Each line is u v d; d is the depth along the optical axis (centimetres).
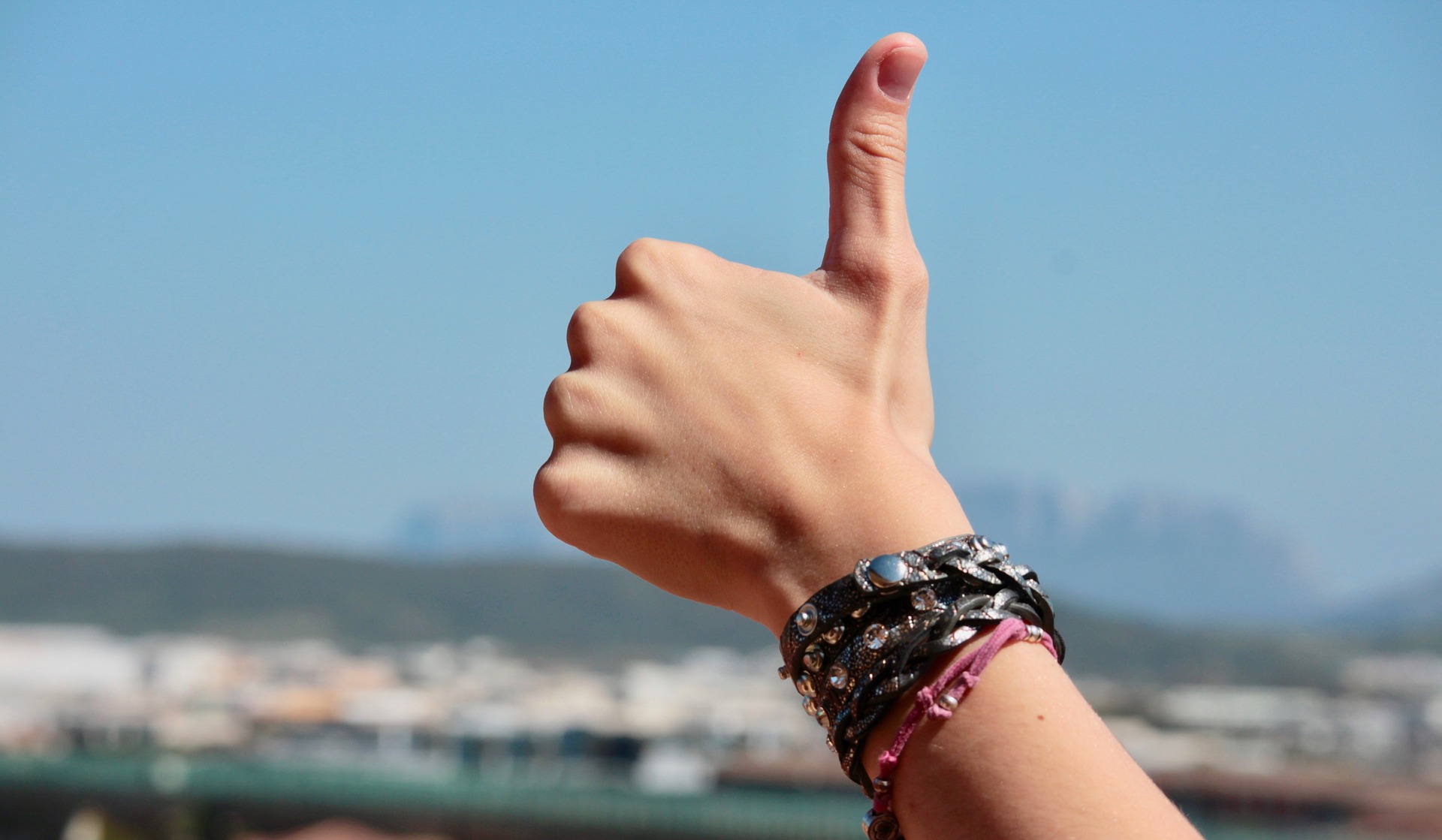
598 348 119
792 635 106
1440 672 19238
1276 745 8019
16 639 12700
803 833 4062
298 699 10219
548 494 114
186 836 5222
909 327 120
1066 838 91
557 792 4509
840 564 106
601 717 9250
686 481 112
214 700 10694
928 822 97
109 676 12331
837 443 111
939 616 102
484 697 11181
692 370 116
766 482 110
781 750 7712
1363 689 14512
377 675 15075
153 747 8669
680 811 4166
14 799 5469
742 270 123
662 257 124
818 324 118
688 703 10600
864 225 122
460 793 4638
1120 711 8700
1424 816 4216
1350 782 5006
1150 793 94
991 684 99
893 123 124
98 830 5344
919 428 117
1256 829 4416
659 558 113
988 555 104
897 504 107
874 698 101
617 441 114
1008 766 95
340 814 4925
